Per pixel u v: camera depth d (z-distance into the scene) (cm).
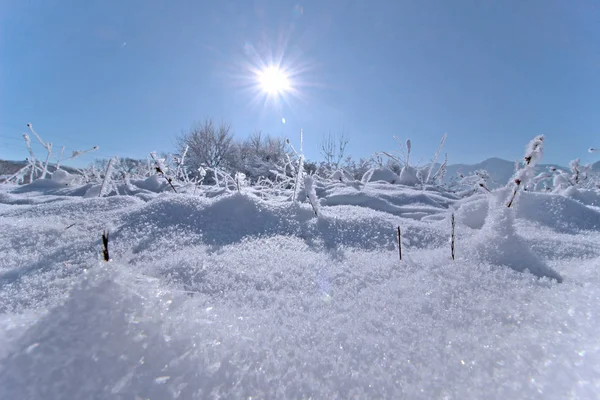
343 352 108
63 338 86
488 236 205
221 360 93
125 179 556
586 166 637
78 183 613
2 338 88
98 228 252
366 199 404
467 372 98
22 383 77
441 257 195
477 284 159
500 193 260
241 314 130
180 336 94
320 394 89
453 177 721
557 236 255
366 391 91
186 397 81
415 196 435
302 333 118
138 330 90
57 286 165
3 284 172
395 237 240
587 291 137
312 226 254
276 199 403
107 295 95
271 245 221
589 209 313
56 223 266
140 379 81
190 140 2381
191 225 247
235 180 417
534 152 221
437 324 127
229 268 177
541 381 89
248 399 84
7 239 232
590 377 87
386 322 128
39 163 721
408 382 95
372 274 176
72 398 76
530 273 175
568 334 110
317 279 170
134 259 197
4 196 478
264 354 103
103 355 83
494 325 125
